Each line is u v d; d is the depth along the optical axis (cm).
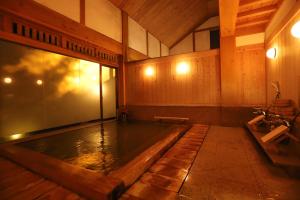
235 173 236
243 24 516
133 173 224
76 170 238
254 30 532
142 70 721
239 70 551
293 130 290
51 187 212
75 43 548
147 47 947
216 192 192
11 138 423
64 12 503
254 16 473
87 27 579
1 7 364
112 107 739
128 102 757
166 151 336
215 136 432
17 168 270
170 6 839
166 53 1184
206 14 1045
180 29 1073
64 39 513
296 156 256
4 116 411
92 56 611
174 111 653
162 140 378
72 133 503
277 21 414
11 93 422
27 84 456
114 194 184
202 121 601
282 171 239
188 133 469
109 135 477
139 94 730
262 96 523
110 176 215
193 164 269
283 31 379
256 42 530
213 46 1093
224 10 375
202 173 238
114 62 721
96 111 661
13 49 421
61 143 405
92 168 271
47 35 468
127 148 365
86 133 502
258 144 351
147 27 931
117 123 660
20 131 443
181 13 924
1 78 402
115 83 752
